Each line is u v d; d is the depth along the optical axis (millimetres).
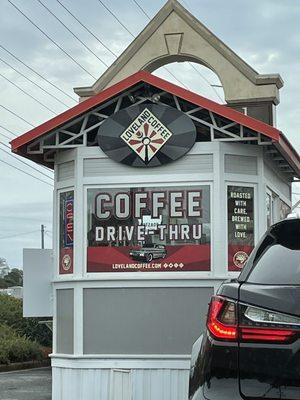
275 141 9141
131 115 9562
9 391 13742
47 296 10586
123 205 9547
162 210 9445
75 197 9680
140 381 9156
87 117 9805
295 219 3893
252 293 3418
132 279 9305
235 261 9312
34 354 21734
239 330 3369
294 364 3201
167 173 9469
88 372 9320
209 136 9734
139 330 9273
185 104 9742
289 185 12516
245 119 9148
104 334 9352
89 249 9562
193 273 9266
